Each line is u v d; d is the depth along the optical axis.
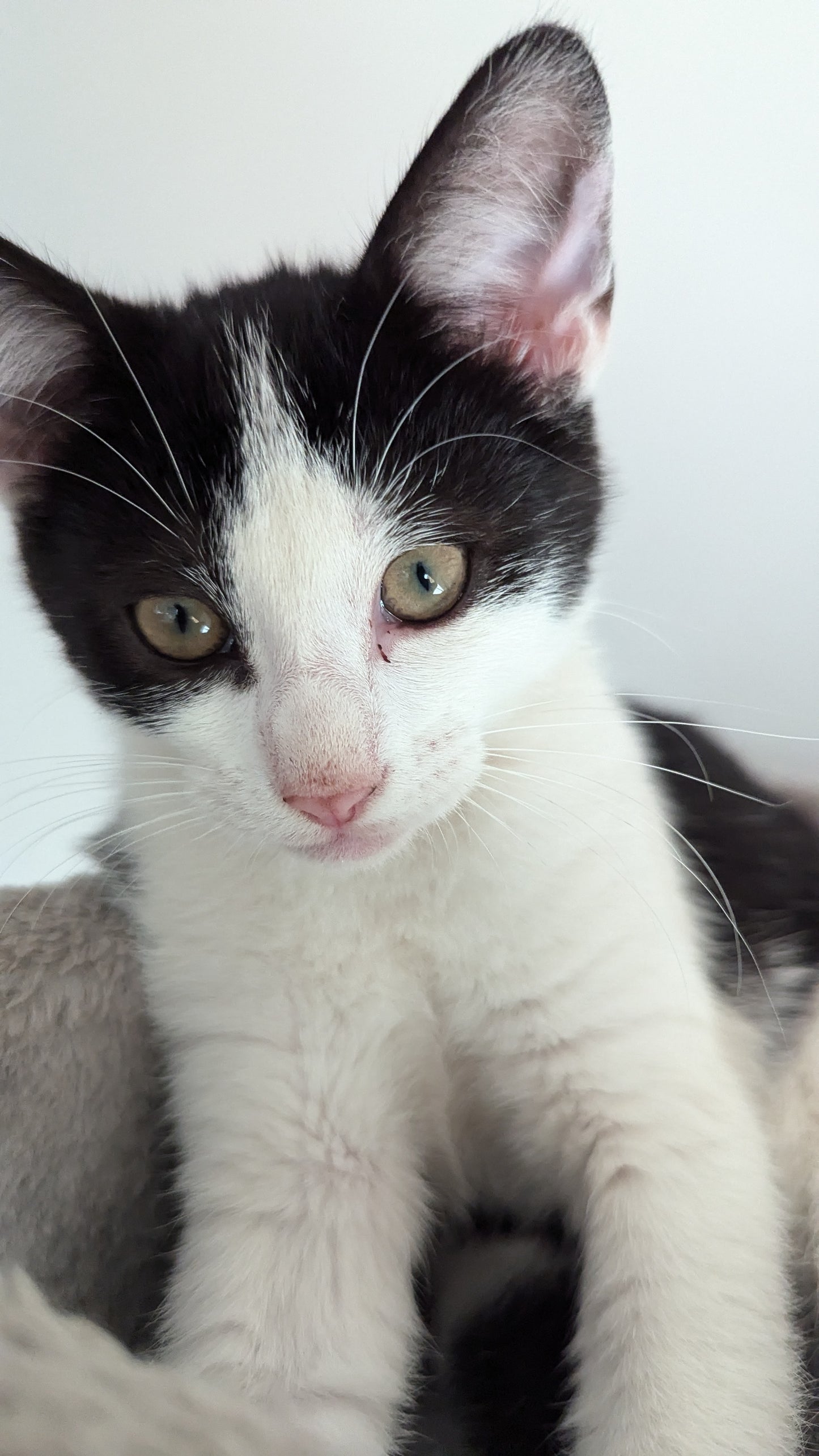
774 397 0.35
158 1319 0.26
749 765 0.35
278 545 0.24
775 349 0.35
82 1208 0.27
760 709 0.37
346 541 0.24
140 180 0.35
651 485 0.36
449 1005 0.27
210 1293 0.25
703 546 0.36
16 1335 0.23
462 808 0.26
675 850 0.28
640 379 0.35
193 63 0.34
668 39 0.33
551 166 0.25
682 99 0.33
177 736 0.26
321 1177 0.26
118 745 0.28
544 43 0.25
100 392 0.25
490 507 0.25
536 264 0.26
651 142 0.33
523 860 0.26
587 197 0.26
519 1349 0.26
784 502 0.36
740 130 0.33
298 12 0.33
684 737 0.32
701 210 0.34
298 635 0.24
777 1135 0.27
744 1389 0.23
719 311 0.35
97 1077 0.28
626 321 0.35
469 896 0.26
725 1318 0.23
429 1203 0.28
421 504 0.25
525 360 0.26
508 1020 0.26
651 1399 0.23
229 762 0.25
